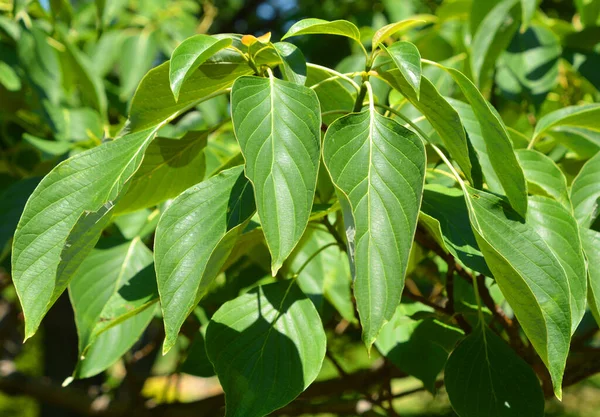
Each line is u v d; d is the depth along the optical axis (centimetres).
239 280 101
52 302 62
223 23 231
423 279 112
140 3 142
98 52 136
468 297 84
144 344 159
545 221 69
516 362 70
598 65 98
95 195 64
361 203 60
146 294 75
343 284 91
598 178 74
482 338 71
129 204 77
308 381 67
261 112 61
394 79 66
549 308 64
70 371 173
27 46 107
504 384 70
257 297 71
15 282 62
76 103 137
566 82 110
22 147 115
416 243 87
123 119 128
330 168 60
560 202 74
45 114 107
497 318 78
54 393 130
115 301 75
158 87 69
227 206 63
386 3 145
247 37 65
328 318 102
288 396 67
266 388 67
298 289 72
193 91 69
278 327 69
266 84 62
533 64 99
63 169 65
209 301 100
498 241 66
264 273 101
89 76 110
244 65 68
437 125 67
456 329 80
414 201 60
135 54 134
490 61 97
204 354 86
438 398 153
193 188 64
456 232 67
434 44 115
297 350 69
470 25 101
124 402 124
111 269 80
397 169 61
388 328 82
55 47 111
